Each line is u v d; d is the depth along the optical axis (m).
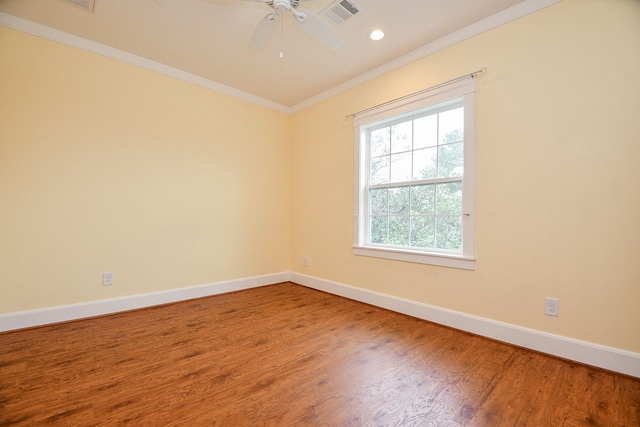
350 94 3.39
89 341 2.18
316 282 3.79
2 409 1.40
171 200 3.16
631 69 1.73
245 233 3.79
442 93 2.54
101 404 1.45
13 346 2.08
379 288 3.06
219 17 2.30
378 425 1.33
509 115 2.17
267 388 1.61
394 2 2.11
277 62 2.99
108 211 2.77
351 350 2.07
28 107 2.38
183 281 3.25
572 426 1.32
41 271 2.45
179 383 1.65
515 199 2.14
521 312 2.11
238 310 2.94
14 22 2.32
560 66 1.96
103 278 2.74
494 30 2.25
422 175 2.80
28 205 2.39
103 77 2.73
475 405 1.47
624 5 1.75
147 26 2.42
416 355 1.99
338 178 3.54
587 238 1.86
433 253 2.60
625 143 1.74
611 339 1.77
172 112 3.16
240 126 3.73
